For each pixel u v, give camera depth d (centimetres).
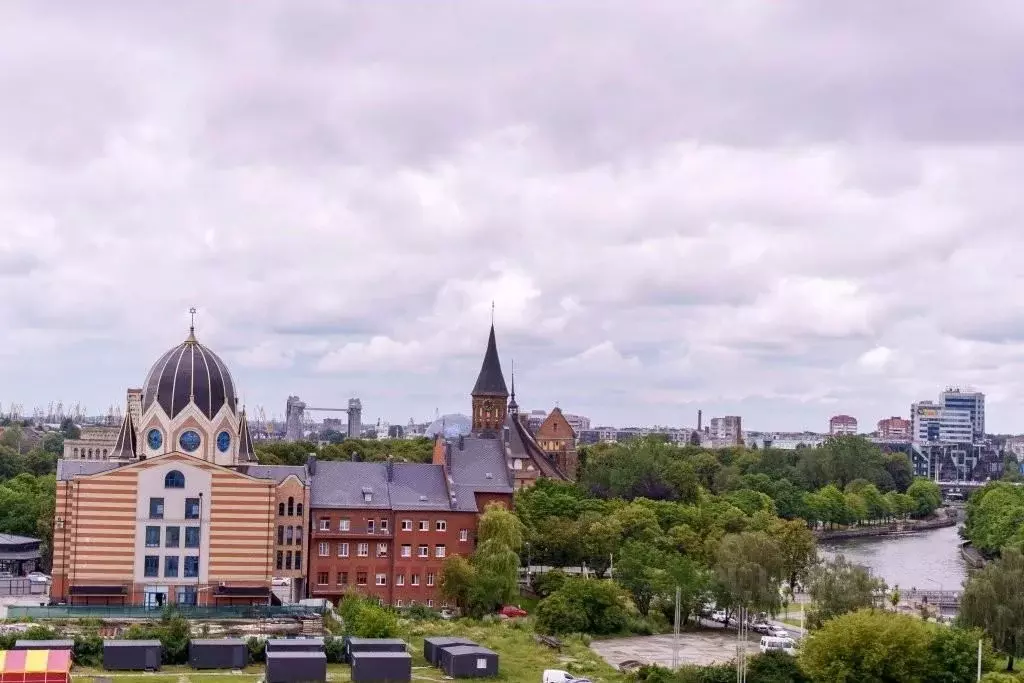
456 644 15038
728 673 14588
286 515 19312
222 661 14562
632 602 19675
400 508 19738
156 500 18088
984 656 14475
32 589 19525
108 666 14200
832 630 14438
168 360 19188
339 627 16525
